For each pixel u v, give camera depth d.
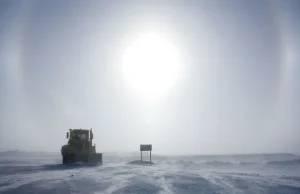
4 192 17.70
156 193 18.17
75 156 42.09
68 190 18.58
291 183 23.33
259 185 21.84
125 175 26.09
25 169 32.41
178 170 33.16
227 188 20.42
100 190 18.91
